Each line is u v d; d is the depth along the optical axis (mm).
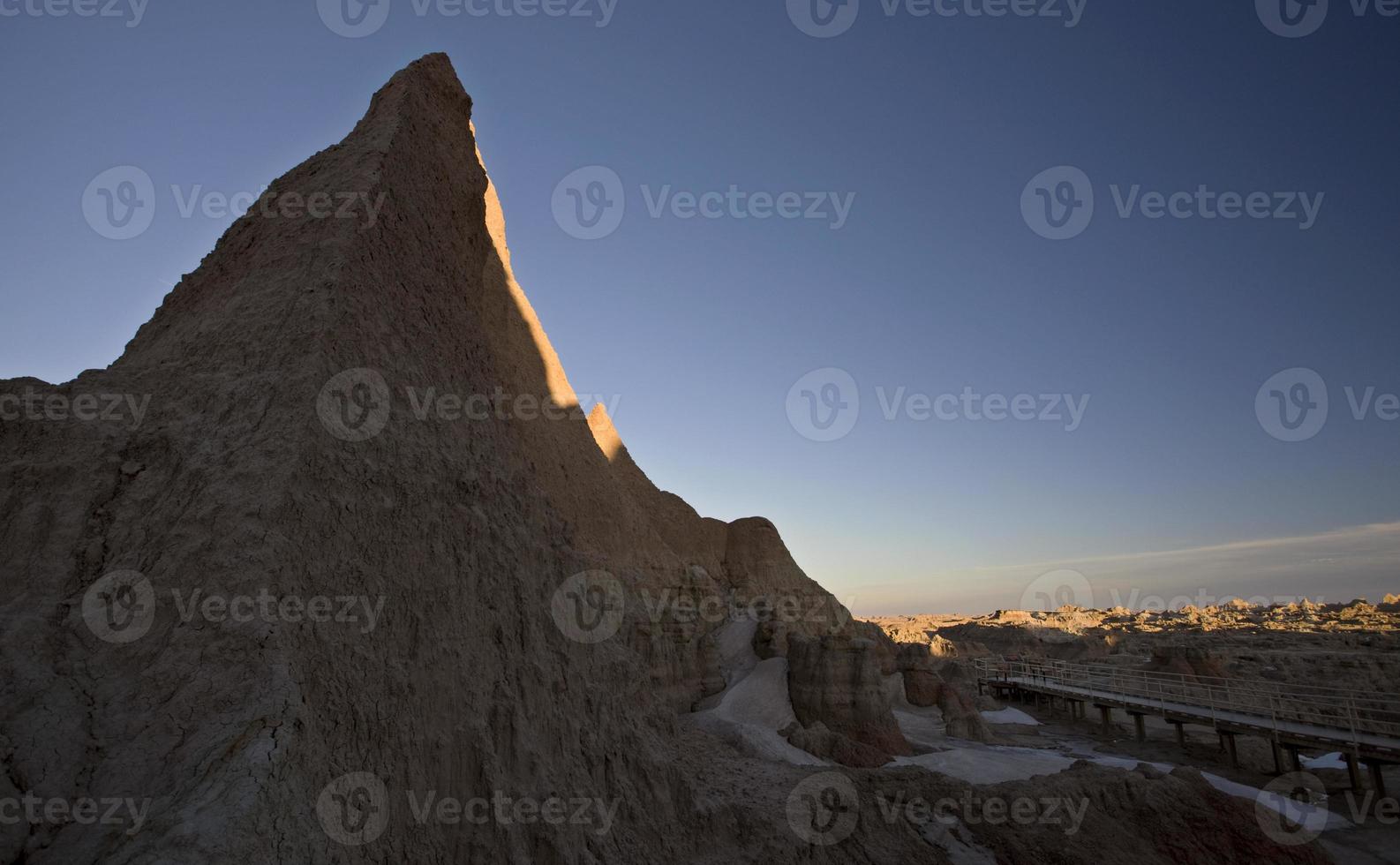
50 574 7660
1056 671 37594
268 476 8156
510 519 11242
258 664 6844
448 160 15930
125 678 6953
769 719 22156
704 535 37750
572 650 11023
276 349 9680
